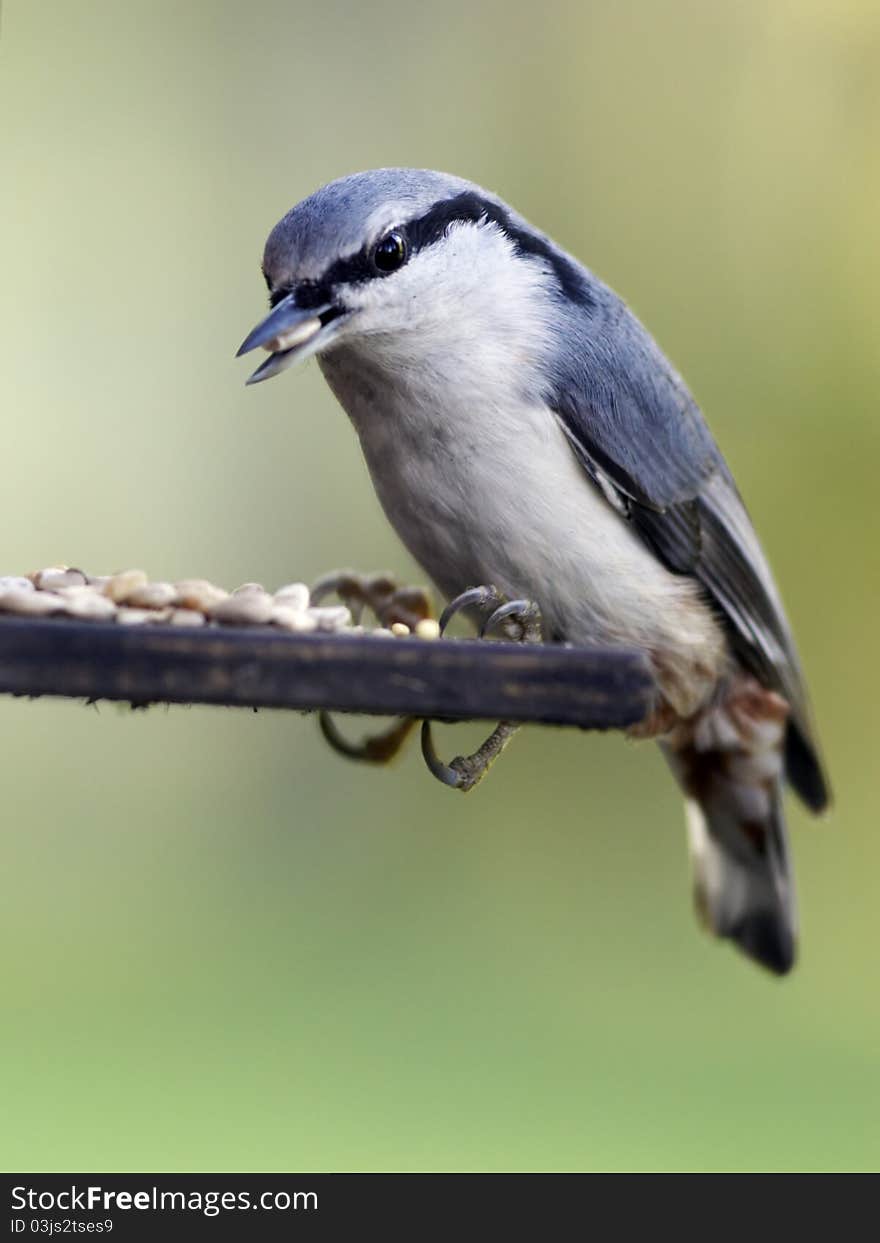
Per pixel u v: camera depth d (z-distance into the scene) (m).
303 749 12.58
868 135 12.49
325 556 12.45
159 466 12.34
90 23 12.21
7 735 12.37
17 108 11.98
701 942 12.05
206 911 11.83
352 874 12.34
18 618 4.32
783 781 7.11
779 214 12.51
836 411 12.35
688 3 12.66
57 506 12.21
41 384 12.16
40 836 12.34
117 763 12.52
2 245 11.91
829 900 12.35
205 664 4.23
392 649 4.27
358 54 12.74
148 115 12.38
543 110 12.66
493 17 12.73
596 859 12.42
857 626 12.31
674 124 12.59
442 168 12.67
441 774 5.66
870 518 12.30
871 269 12.43
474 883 12.30
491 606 5.97
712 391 12.38
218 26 12.52
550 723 4.34
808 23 12.57
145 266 12.39
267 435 12.53
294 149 12.64
